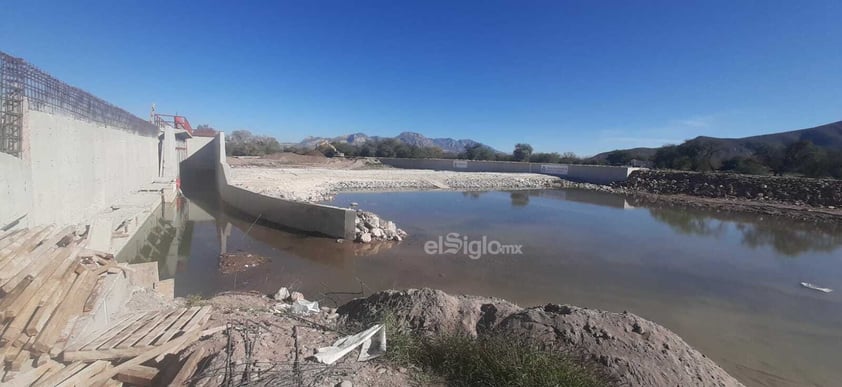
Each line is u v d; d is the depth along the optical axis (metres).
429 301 5.36
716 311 8.76
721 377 4.20
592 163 53.50
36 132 7.88
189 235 14.63
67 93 9.91
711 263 12.61
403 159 55.62
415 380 3.73
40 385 3.11
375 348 4.25
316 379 3.45
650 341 4.40
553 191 34.41
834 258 13.64
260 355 3.86
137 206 13.95
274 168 39.66
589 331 4.44
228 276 10.05
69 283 4.20
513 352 3.95
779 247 15.19
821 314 8.70
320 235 14.68
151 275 7.16
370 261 11.67
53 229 5.70
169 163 29.58
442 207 22.61
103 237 8.80
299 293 8.52
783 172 35.28
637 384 3.73
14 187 6.76
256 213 17.70
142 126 20.97
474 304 5.46
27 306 3.43
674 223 19.94
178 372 3.53
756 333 7.68
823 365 6.52
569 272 11.16
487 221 18.45
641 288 10.09
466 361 3.98
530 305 8.83
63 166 9.31
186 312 4.88
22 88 7.43
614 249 13.95
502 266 11.51
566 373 3.66
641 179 36.44
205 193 27.14
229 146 56.38
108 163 13.78
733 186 30.59
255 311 5.75
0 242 4.59
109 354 3.63
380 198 26.17
